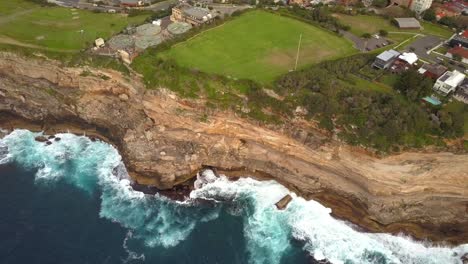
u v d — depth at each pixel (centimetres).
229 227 7019
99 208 7219
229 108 7456
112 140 8494
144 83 7756
